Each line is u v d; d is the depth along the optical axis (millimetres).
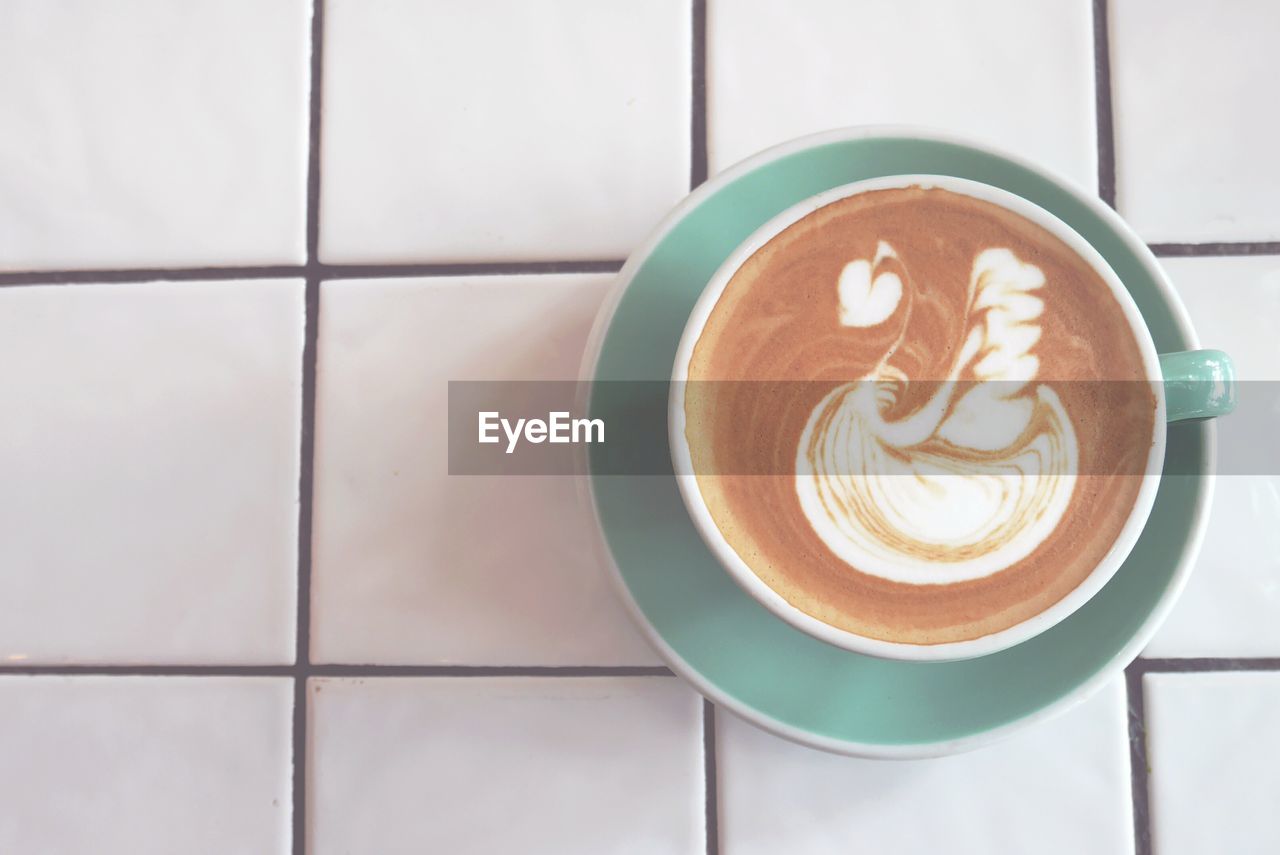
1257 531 500
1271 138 507
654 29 513
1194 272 505
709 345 468
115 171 519
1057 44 509
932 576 461
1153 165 508
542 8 515
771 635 478
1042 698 471
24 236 519
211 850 508
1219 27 509
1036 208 468
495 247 512
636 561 476
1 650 512
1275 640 499
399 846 505
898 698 474
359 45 516
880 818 501
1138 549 471
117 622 512
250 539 511
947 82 510
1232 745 498
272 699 509
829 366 468
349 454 510
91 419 515
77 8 521
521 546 508
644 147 512
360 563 509
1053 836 499
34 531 514
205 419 514
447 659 507
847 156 479
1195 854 497
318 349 513
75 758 511
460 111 515
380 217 513
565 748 505
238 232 516
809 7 512
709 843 502
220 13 519
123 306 517
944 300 468
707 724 504
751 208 479
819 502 465
